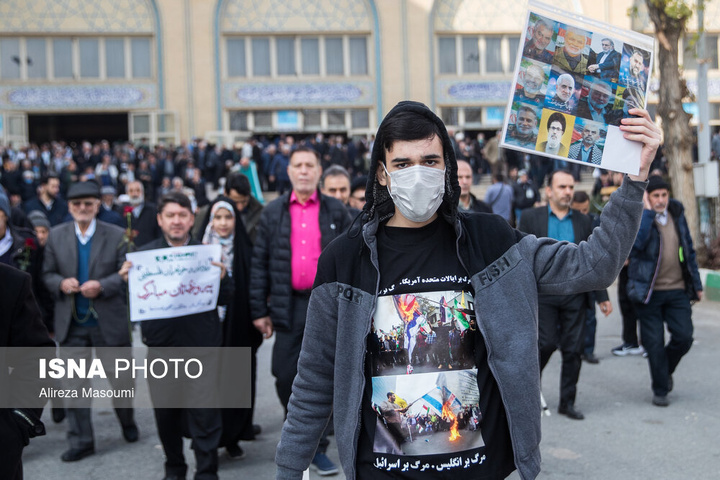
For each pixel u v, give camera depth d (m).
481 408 2.11
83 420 5.13
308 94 29.47
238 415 4.94
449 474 2.07
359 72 29.81
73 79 28.72
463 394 2.11
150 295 4.43
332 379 2.27
